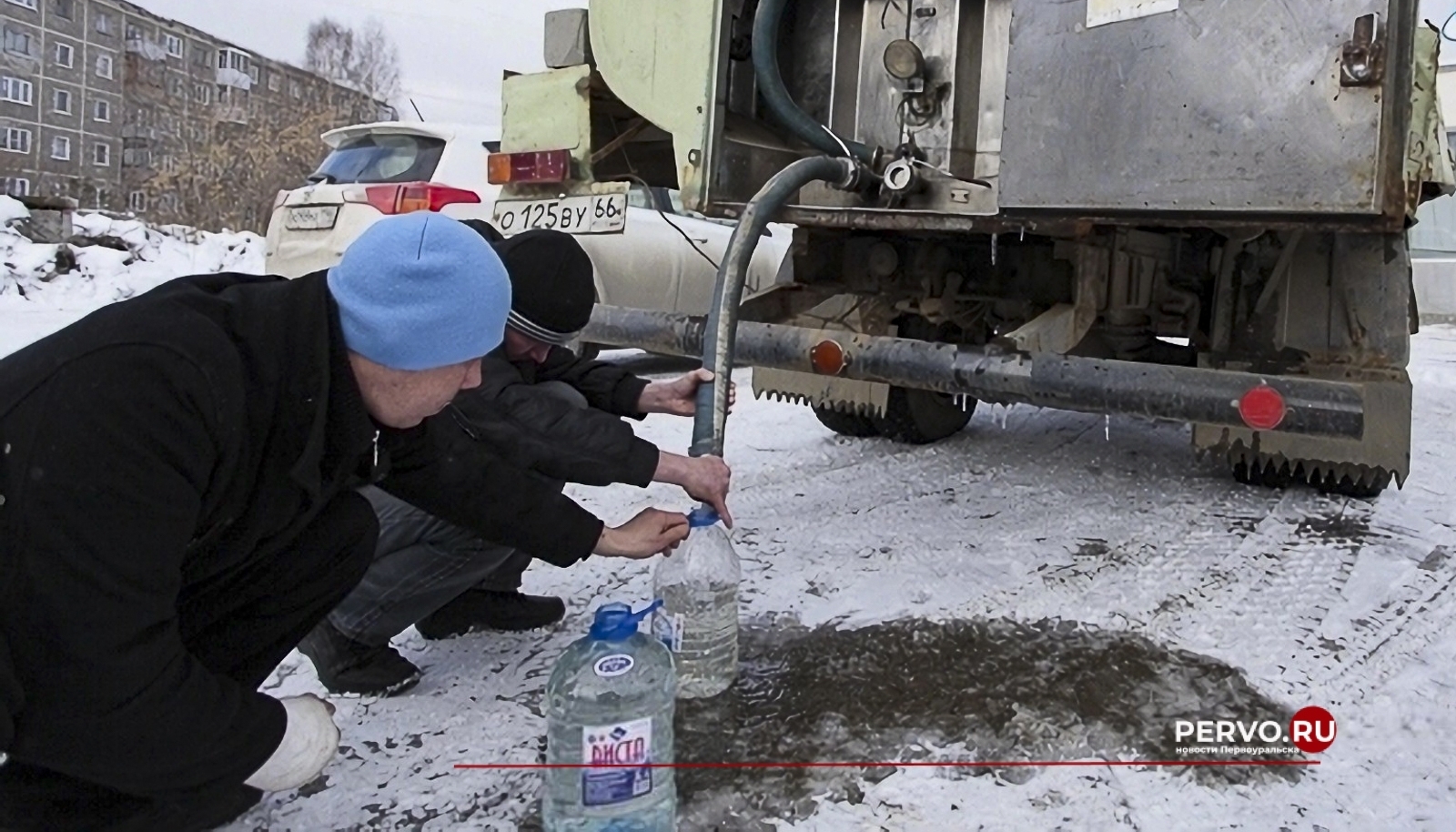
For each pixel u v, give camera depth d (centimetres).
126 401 113
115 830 132
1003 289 375
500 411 204
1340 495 365
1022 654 234
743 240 272
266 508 133
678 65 351
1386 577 286
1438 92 349
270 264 551
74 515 110
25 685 114
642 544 189
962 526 332
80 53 4153
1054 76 273
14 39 3988
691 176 352
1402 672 229
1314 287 327
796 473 406
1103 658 231
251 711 133
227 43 4266
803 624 250
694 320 338
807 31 395
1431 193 385
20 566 110
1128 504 358
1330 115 237
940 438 468
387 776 183
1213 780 185
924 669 225
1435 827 171
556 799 164
